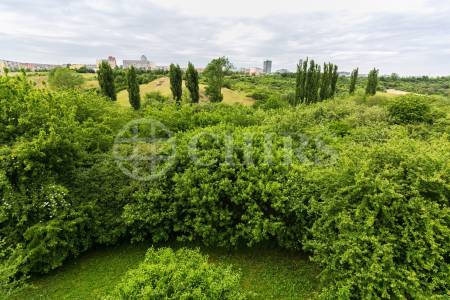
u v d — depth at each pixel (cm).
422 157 492
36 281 600
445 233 435
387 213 454
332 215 518
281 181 638
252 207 621
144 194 666
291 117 1155
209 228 641
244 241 719
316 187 583
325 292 476
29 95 711
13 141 651
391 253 433
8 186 581
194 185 657
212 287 406
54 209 612
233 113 1205
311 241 538
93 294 556
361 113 1361
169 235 739
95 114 1027
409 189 477
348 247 462
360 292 446
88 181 716
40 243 586
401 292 423
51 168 681
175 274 415
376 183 469
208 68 4200
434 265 431
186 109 1184
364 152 557
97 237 702
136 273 437
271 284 573
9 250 580
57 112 762
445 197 463
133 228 694
